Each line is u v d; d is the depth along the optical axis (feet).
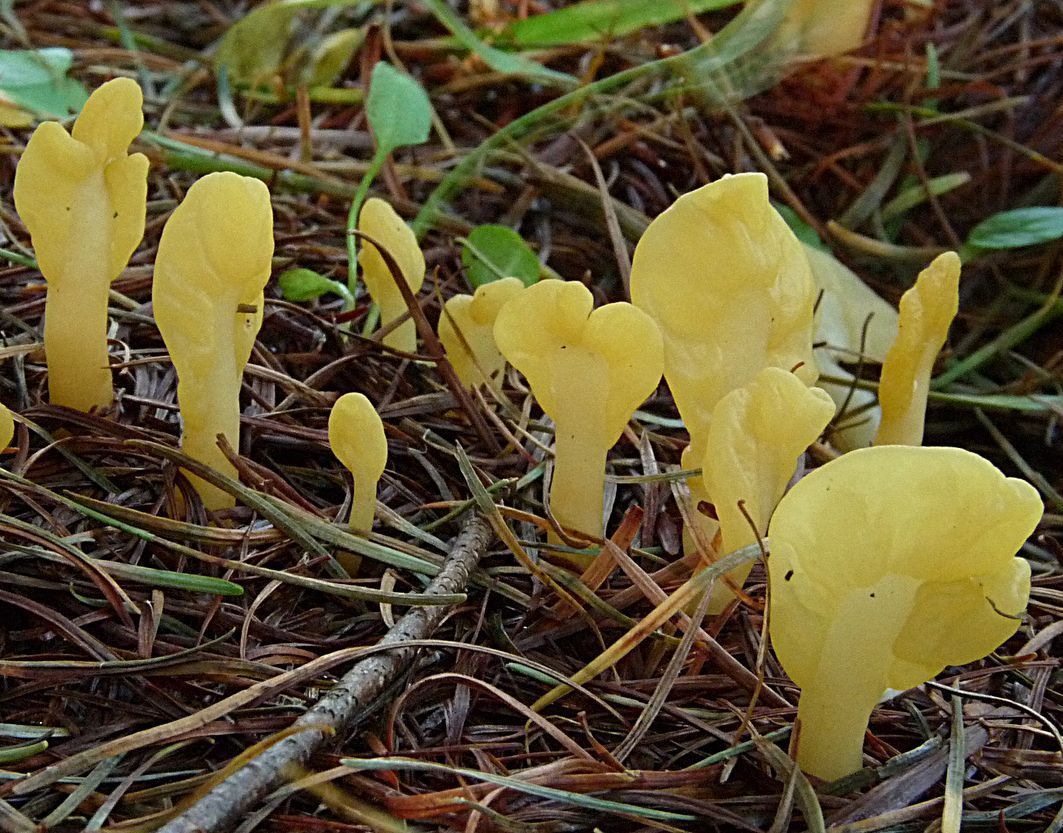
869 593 0.88
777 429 0.95
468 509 1.03
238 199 0.95
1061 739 0.93
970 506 0.87
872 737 0.95
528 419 1.13
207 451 1.00
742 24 1.37
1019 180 1.51
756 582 1.03
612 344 0.96
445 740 0.93
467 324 1.12
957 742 0.93
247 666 0.93
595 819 0.90
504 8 1.70
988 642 0.90
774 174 1.41
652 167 1.44
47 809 0.88
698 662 0.98
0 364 1.08
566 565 1.02
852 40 1.41
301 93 1.36
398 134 1.27
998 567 0.89
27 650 0.94
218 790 0.86
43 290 1.15
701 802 0.91
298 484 1.06
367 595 0.95
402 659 0.93
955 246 1.40
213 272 0.97
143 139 1.31
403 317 1.14
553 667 0.98
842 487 0.87
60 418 1.03
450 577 0.97
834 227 1.40
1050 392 1.31
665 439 1.13
